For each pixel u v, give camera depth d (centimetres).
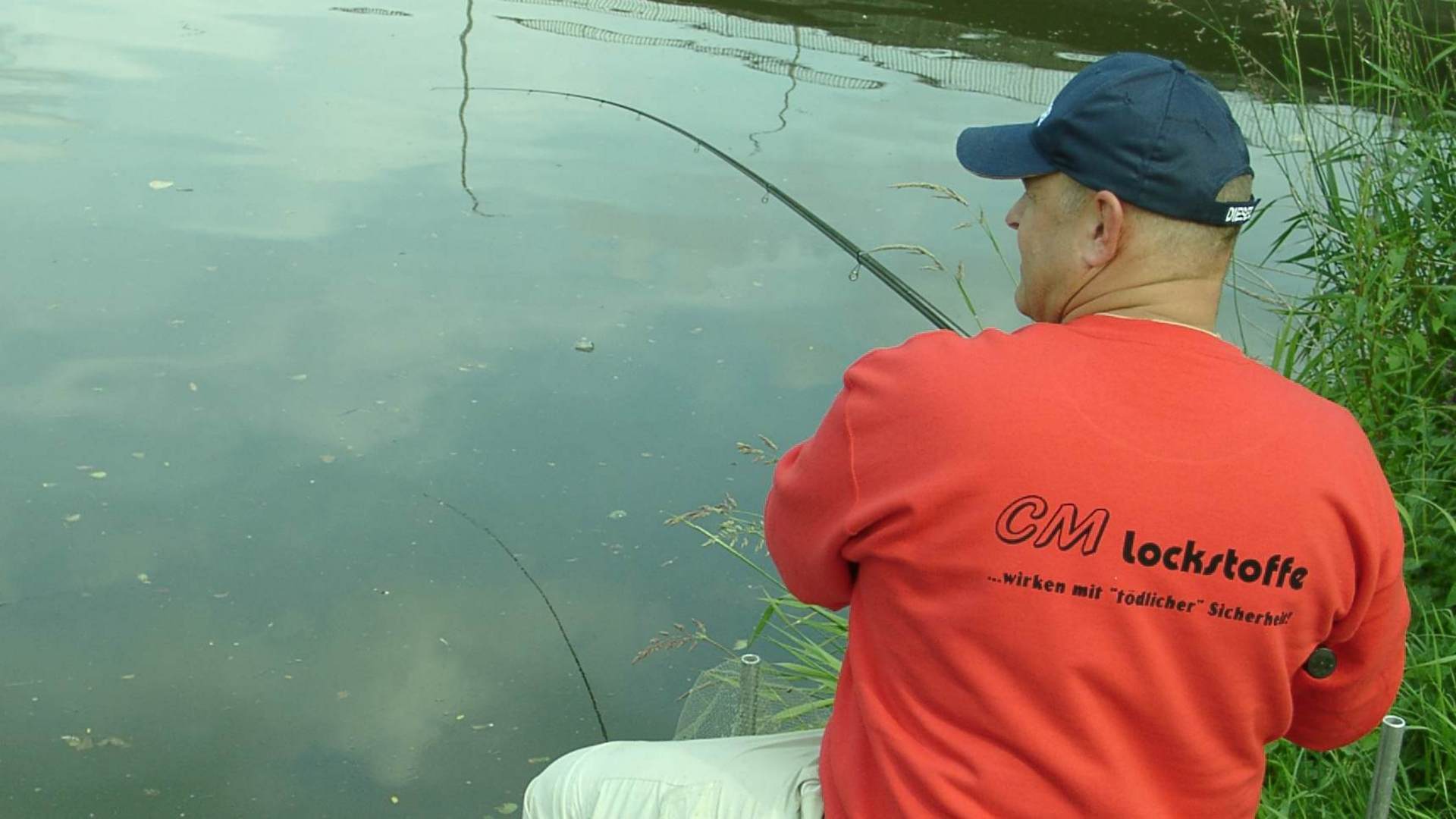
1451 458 323
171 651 358
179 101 774
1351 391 343
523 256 588
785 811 162
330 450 443
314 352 500
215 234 593
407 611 376
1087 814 133
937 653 139
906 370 142
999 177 150
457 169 689
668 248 602
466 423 460
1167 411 134
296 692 347
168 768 321
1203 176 137
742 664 197
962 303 549
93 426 447
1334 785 261
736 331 527
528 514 416
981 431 135
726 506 359
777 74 903
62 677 347
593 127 770
